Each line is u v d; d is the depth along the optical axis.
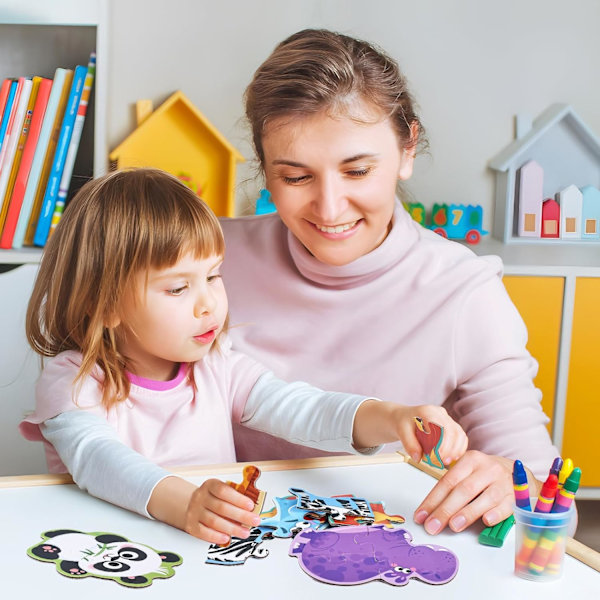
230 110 2.34
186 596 0.67
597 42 2.43
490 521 0.80
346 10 2.34
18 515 0.82
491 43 2.40
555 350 2.09
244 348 1.25
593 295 2.08
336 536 0.78
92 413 0.97
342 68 1.00
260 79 1.06
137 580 0.70
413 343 1.18
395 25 2.37
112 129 2.31
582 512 2.27
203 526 0.77
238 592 0.68
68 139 2.01
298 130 1.01
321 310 1.22
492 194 2.45
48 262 1.08
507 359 1.18
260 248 1.28
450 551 0.76
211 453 1.09
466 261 1.22
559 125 2.43
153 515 0.82
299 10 2.32
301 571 0.72
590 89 2.45
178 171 2.29
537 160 2.44
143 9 2.28
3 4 1.95
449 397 1.24
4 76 2.10
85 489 0.89
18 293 1.97
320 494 0.88
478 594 0.69
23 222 2.01
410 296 1.19
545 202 2.40
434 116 2.41
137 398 1.05
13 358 1.99
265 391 1.11
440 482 0.84
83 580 0.70
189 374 1.10
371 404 0.96
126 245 0.98
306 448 1.21
